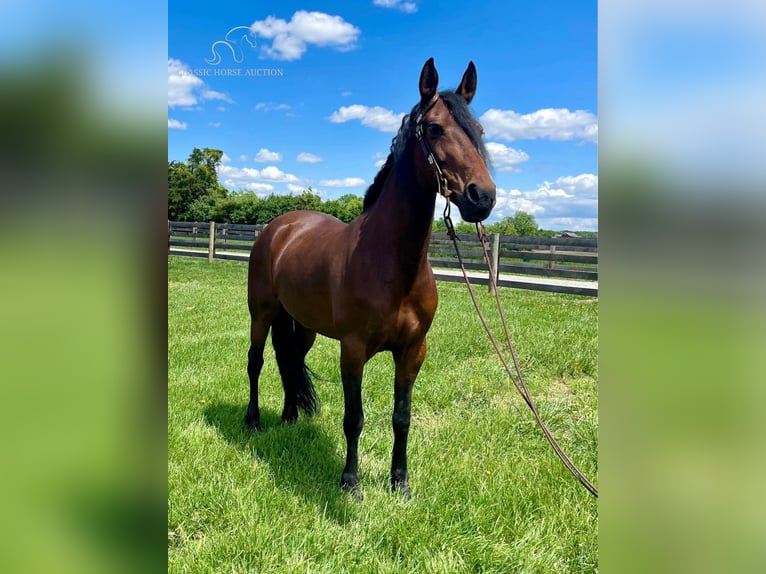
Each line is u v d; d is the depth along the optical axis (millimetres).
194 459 2807
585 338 5480
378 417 3592
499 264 10883
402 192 2344
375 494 2594
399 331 2475
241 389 4109
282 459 2945
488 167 2199
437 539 2232
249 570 2049
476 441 3172
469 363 4766
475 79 2473
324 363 4715
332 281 2590
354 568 2074
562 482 2686
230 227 16938
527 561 2105
